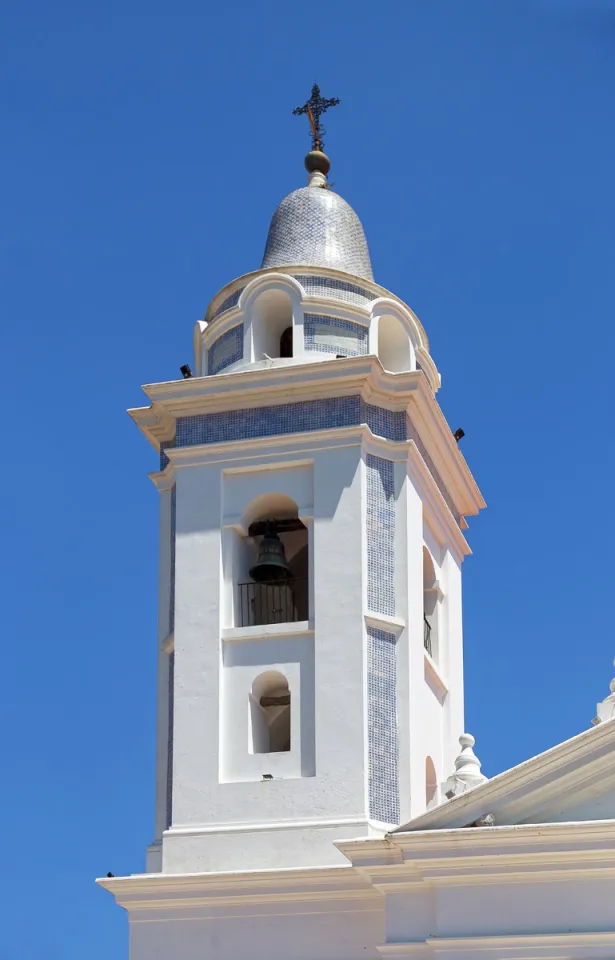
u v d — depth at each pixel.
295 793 29.50
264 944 28.42
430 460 33.06
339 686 29.89
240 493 31.50
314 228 34.22
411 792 29.61
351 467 31.02
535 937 26.36
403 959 27.00
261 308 33.00
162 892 28.94
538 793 27.17
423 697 30.75
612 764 27.02
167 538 32.44
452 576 33.81
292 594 31.89
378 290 33.44
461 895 26.98
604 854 26.47
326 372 31.38
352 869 28.22
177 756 30.20
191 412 31.98
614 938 26.12
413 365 32.97
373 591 30.64
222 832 29.47
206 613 30.91
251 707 30.41
